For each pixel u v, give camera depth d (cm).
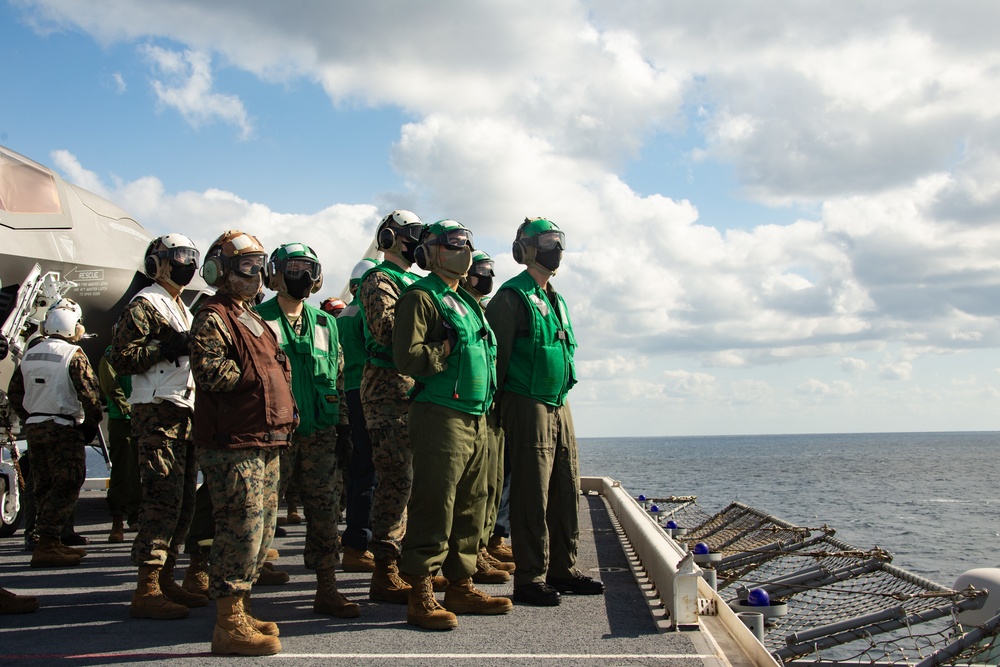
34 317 923
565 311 534
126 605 501
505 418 504
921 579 579
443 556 441
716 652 381
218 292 411
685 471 12175
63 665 366
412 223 547
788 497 6322
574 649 387
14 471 844
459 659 369
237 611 387
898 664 502
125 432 810
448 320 446
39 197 988
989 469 12375
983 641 502
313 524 469
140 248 1104
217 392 391
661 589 494
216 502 393
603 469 13162
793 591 600
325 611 466
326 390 472
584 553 698
